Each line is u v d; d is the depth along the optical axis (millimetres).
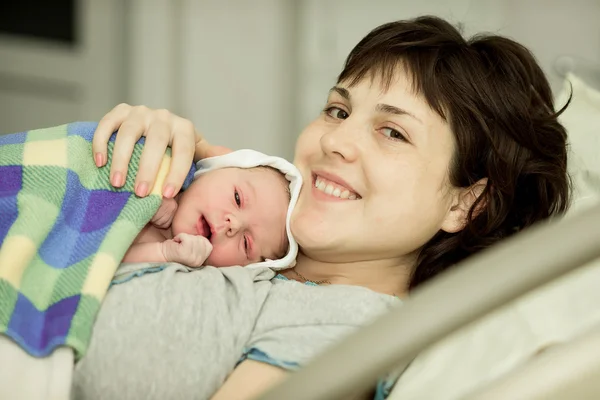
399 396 922
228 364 950
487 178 1216
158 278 1010
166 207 1161
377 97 1173
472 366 867
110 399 908
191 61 3219
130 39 3195
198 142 1299
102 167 1084
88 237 1015
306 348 968
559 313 861
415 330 534
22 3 3172
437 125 1166
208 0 3213
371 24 3096
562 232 533
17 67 3193
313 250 1182
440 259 1230
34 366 875
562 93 1527
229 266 1192
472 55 1210
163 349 930
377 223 1152
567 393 567
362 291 1075
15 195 988
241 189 1190
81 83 3230
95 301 942
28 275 939
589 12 2672
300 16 3201
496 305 531
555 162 1262
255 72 3260
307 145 1240
